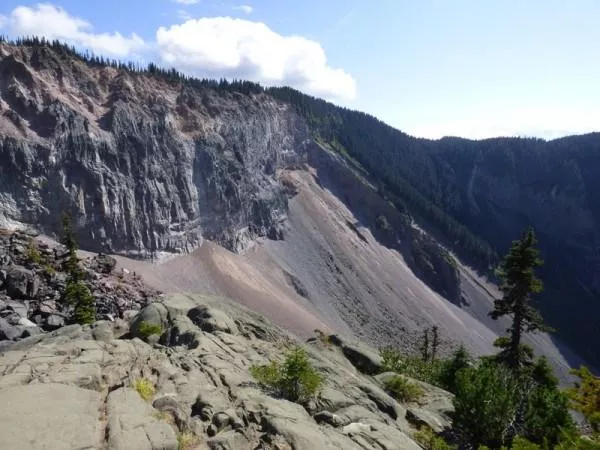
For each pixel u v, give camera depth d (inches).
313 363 869.8
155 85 3924.7
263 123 4813.0
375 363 1122.0
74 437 335.9
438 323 4242.1
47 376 439.8
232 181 3826.3
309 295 3735.2
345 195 5797.2
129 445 338.3
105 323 905.5
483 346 4266.7
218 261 3316.9
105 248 2778.1
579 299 7224.4
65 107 2827.3
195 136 3668.8
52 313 1366.9
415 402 976.3
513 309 1325.0
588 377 585.6
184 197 3348.9
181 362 612.4
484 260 6427.2
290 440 447.5
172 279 2854.3
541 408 840.9
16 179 2491.4
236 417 465.4
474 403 789.9
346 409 631.2
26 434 324.2
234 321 1011.9
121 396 426.9
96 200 2773.1
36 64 3075.8
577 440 531.5
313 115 7273.6
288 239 4333.2
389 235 5487.2
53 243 2458.2
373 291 4284.0
